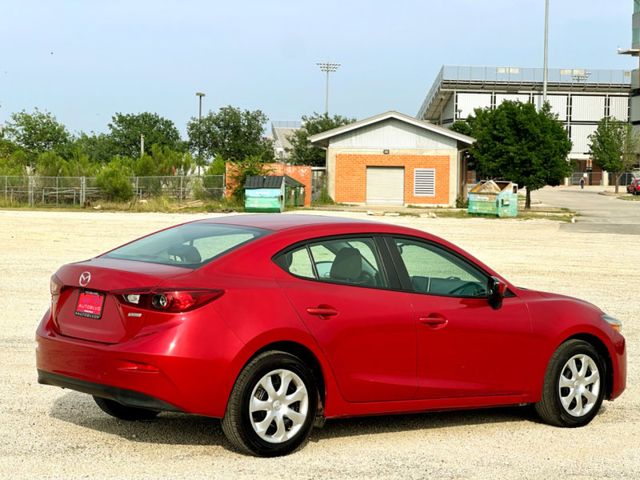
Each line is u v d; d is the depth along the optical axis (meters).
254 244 6.10
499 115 50.50
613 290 15.28
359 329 6.18
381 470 5.73
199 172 55.66
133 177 48.31
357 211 45.53
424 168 54.72
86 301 5.96
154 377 5.55
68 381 5.93
